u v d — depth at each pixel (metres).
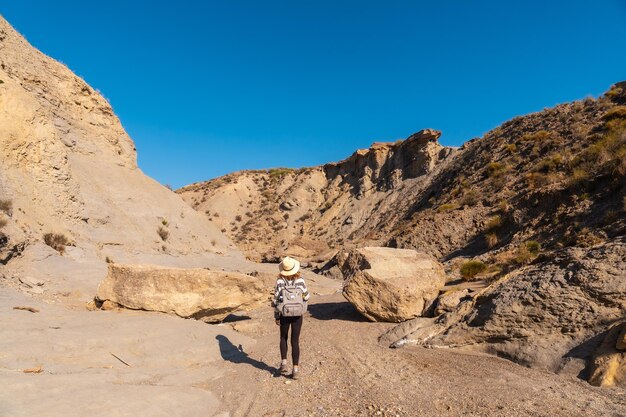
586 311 5.85
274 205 83.44
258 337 8.93
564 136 32.88
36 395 4.18
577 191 19.89
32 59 29.44
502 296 6.93
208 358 6.93
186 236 33.94
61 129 28.75
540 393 4.57
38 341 6.10
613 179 17.72
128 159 35.72
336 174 86.44
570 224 17.88
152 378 5.62
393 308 9.64
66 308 9.96
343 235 65.75
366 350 7.21
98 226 23.70
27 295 10.73
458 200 34.50
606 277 5.99
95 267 16.12
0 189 16.59
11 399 3.94
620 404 4.11
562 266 6.79
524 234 20.89
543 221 20.47
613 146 21.52
